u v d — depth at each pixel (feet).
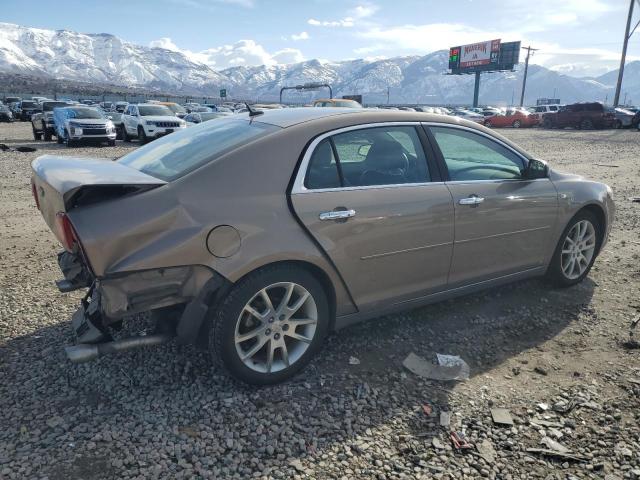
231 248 9.60
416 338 12.91
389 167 11.77
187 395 10.31
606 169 45.96
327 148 11.01
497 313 14.37
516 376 11.32
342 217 10.68
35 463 8.37
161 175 10.27
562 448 9.04
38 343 12.23
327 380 11.00
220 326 9.83
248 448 8.89
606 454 8.92
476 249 13.03
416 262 12.02
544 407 10.17
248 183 10.05
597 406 10.21
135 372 11.07
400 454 8.87
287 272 10.28
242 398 10.26
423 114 12.73
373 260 11.30
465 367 11.57
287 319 10.59
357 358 11.92
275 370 10.64
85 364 11.32
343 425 9.57
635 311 14.56
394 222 11.39
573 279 15.99
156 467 8.37
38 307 14.19
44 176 9.92
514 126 129.18
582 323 13.84
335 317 11.34
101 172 10.06
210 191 9.71
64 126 68.69
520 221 13.75
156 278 9.21
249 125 11.69
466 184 12.76
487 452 8.94
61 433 9.12
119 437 9.05
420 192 11.89
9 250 19.42
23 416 9.57
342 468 8.51
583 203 15.21
